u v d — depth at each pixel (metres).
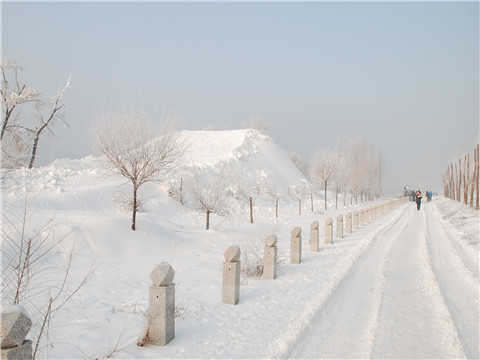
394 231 18.86
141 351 4.36
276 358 4.28
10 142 9.09
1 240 7.71
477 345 4.85
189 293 6.95
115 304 6.00
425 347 4.73
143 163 11.55
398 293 7.33
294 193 41.25
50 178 20.14
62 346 4.32
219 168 37.19
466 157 36.34
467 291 7.57
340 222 16.09
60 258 8.50
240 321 5.52
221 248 12.27
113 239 10.20
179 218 21.17
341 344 4.83
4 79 25.28
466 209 30.47
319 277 8.55
